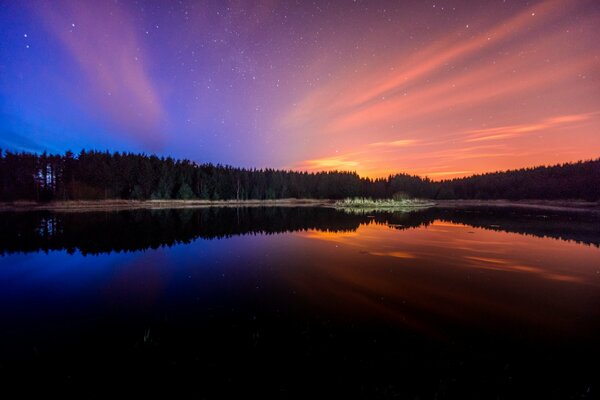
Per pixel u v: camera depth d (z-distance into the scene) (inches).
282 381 227.0
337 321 331.6
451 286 450.6
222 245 773.3
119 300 400.2
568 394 218.2
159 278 495.8
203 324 326.0
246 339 291.4
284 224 1224.2
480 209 2256.4
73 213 1633.9
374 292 425.1
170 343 285.0
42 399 210.5
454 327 318.0
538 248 734.5
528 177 4239.7
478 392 218.4
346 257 637.9
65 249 725.9
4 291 438.9
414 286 451.5
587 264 579.8
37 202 2290.8
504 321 333.1
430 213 1824.6
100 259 624.1
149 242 816.9
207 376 233.6
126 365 249.8
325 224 1223.5
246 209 2134.6
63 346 282.2
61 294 425.7
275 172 4175.7
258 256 649.6
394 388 220.7
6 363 255.1
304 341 287.7
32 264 587.8
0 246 761.6
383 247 746.2
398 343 283.9
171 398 209.6
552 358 262.4
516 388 223.5
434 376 235.5
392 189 4271.7
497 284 460.8
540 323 328.5
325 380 228.7
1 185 2399.1
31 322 335.3
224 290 435.5
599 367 250.1
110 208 2048.5
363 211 1978.3
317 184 4141.2
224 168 3882.9
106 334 304.8
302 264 581.0
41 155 2810.0
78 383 227.3
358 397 210.8
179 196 2979.8
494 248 732.7
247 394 212.7
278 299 398.9
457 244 783.1
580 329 315.3
